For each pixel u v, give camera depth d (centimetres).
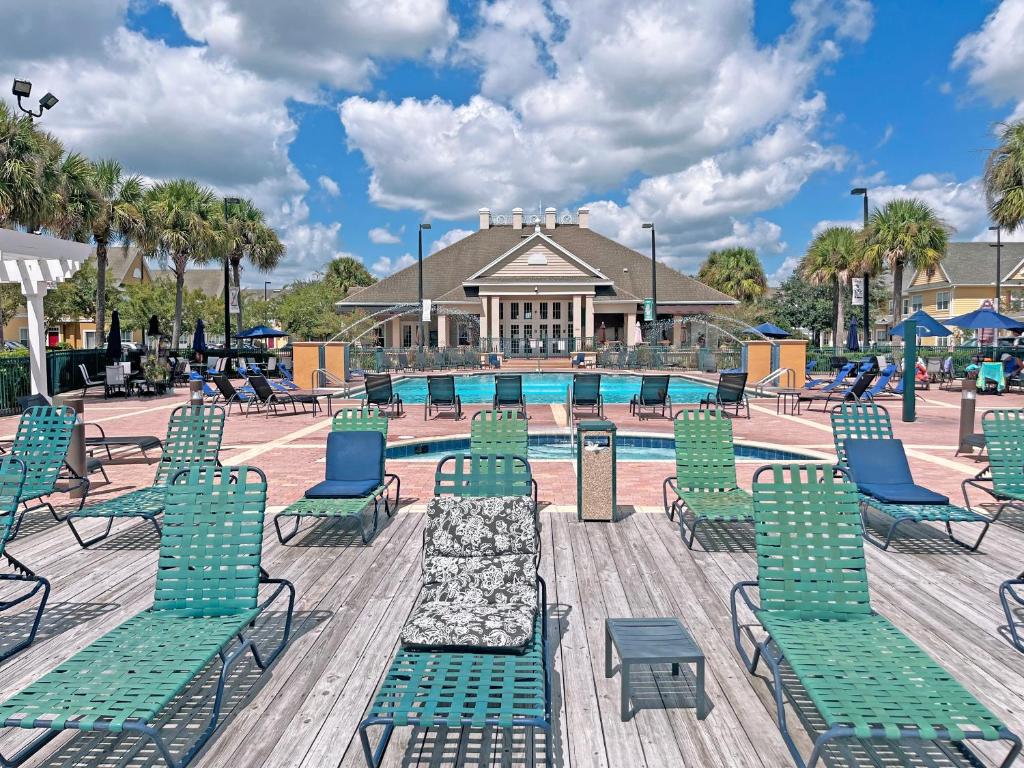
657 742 320
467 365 3247
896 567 556
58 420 719
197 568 392
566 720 339
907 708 278
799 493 397
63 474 850
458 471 548
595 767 301
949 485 849
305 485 859
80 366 2123
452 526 402
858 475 661
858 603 375
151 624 365
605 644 410
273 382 1884
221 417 769
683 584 520
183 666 315
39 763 304
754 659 378
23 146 1794
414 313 3803
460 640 328
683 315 3834
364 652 410
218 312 4656
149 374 2178
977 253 4672
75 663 317
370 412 762
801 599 376
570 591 506
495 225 4519
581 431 682
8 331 4772
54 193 1925
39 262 1486
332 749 314
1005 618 452
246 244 3859
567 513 720
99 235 2708
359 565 564
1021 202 2153
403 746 315
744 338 3462
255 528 399
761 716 341
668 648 346
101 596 500
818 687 294
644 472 944
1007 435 682
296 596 498
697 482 664
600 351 3222
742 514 576
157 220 2927
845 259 3472
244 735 324
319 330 3888
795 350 2173
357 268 6022
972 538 635
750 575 538
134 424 1438
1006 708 345
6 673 387
